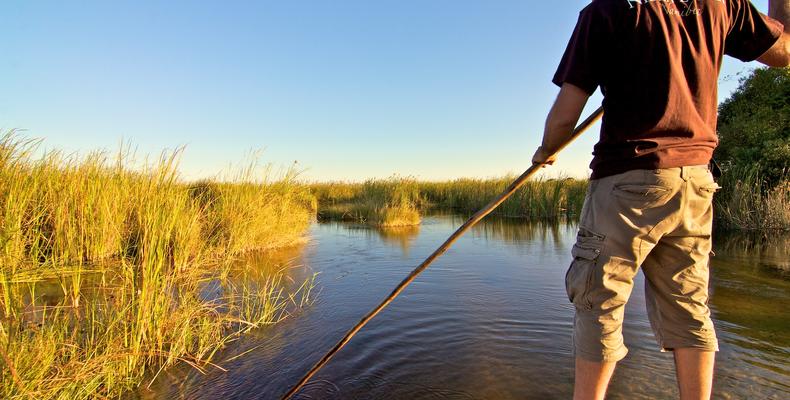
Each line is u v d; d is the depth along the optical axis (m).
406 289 4.85
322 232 10.56
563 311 3.98
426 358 3.01
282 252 7.46
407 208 13.28
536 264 6.16
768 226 9.18
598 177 1.69
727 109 13.84
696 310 1.68
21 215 4.00
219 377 2.82
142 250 3.33
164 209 4.18
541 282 5.09
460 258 6.70
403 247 7.96
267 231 7.96
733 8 1.68
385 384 2.66
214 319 3.64
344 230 10.98
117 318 2.90
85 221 5.04
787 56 1.74
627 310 3.82
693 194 1.58
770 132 11.04
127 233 5.59
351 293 4.77
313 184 23.45
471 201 17.95
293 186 10.20
